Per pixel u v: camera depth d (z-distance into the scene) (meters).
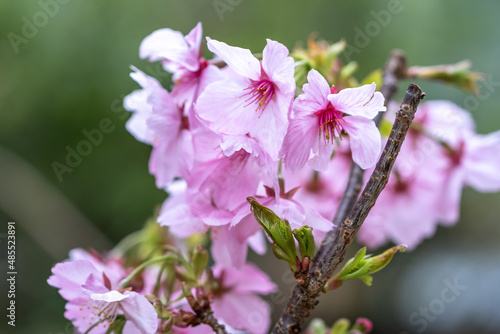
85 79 1.37
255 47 1.42
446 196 0.54
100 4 1.40
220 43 0.41
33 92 1.37
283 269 1.37
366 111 0.40
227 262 0.44
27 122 1.37
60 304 1.23
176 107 0.44
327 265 0.39
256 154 0.41
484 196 1.76
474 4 1.55
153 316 0.41
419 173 0.54
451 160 0.54
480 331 1.48
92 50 1.38
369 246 0.55
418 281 1.58
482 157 0.54
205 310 0.43
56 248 0.99
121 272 0.49
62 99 1.37
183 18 1.43
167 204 0.47
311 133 0.41
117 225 1.36
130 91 1.37
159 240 0.55
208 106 0.42
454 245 1.70
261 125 0.42
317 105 0.41
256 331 0.47
